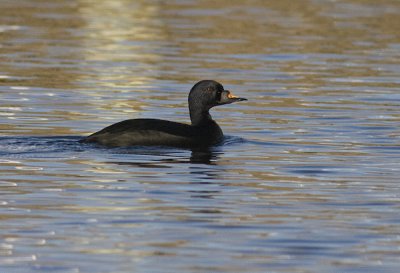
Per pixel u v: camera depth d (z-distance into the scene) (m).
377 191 17.42
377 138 22.08
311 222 15.52
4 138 20.81
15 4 44.97
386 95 27.67
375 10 44.81
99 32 38.28
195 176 18.20
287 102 26.47
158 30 38.91
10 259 13.73
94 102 25.95
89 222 15.31
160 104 25.98
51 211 15.84
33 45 35.06
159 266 13.53
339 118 24.39
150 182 17.67
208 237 14.73
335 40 37.06
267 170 18.88
